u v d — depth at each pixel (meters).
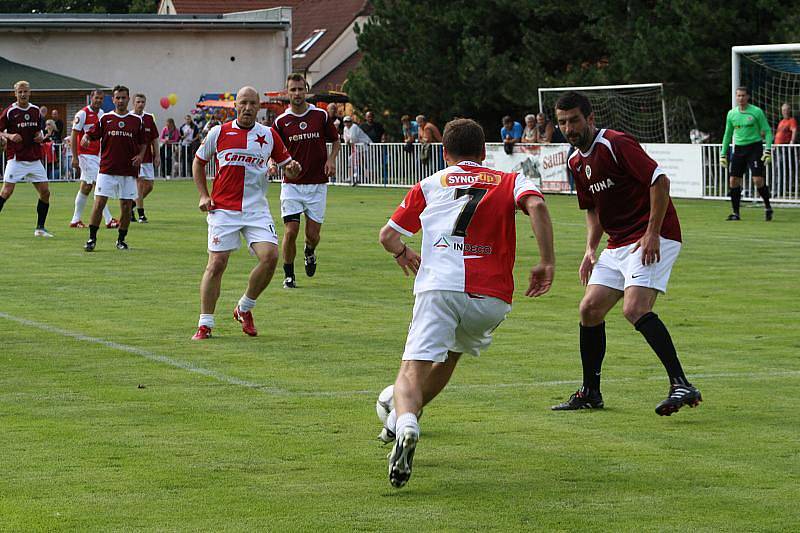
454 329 10.97
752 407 13.63
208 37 76.62
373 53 68.25
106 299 22.03
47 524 9.52
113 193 29.67
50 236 33.16
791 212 40.16
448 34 65.56
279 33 78.38
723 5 50.31
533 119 51.34
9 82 69.94
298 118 23.91
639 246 13.13
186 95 76.56
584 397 13.60
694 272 25.66
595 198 13.41
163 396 14.17
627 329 18.78
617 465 11.27
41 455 11.55
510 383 14.93
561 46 60.81
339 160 59.66
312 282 24.45
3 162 62.12
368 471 11.06
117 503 10.08
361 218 39.75
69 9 112.38
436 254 11.00
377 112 67.12
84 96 71.62
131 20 74.31
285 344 17.59
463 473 11.01
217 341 17.84
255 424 12.82
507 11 62.19
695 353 16.86
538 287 11.16
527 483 10.70
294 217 23.72
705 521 9.63
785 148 42.22
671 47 50.12
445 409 13.55
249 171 18.12
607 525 9.53
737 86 42.53
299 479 10.80
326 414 13.29
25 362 16.23
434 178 11.19
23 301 21.77
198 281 24.45
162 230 35.47
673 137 55.00
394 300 22.02
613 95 55.62
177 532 9.35
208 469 11.10
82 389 14.53
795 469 11.12
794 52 42.25
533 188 11.07
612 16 55.97
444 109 65.31
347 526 9.51
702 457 11.53
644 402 13.88
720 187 44.69
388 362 16.28
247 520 9.64
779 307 20.98
